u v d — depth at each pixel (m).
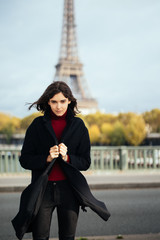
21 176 12.38
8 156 13.25
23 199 2.29
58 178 2.41
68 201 2.38
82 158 2.52
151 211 6.73
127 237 4.29
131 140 73.56
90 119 91.06
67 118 2.53
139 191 9.59
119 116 86.69
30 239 4.66
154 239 4.17
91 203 2.34
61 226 2.41
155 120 80.62
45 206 2.35
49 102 2.49
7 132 109.44
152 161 14.27
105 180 10.85
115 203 7.63
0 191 9.70
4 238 4.90
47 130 2.44
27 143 2.52
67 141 2.45
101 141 83.50
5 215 6.46
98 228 5.43
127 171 13.90
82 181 2.38
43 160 2.37
